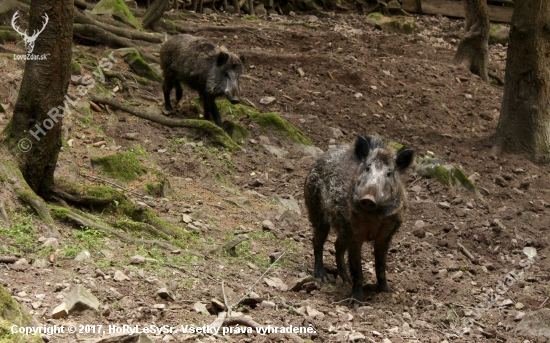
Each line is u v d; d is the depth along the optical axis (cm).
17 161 679
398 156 667
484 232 917
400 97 1408
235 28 1711
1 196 646
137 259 625
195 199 877
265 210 902
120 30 1386
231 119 1161
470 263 850
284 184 1012
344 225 683
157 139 1027
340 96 1357
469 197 1039
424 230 916
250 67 1423
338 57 1535
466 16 1702
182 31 1631
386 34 1975
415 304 704
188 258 677
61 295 521
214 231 795
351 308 670
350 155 707
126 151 941
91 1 1612
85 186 731
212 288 615
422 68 1582
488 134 1320
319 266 743
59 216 673
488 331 652
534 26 1172
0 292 455
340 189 688
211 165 998
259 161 1059
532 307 735
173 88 1252
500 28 2070
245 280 662
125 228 708
